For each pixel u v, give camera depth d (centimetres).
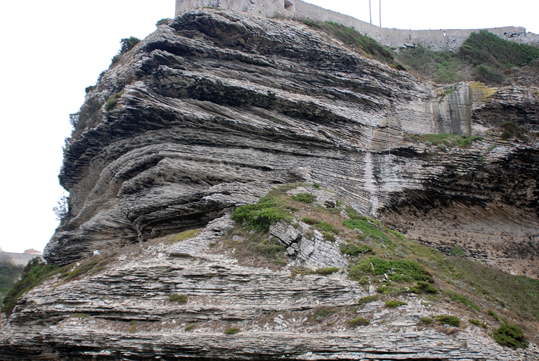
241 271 1345
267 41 2198
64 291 1502
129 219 2056
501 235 1977
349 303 1173
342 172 2047
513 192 2022
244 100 2062
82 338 1350
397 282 1228
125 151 2166
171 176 1956
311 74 2230
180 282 1373
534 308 1477
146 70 2119
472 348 1005
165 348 1229
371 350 1034
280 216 1491
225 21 2125
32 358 1477
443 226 2000
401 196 2003
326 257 1341
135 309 1345
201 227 1872
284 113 2108
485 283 1566
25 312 1528
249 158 1992
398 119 2278
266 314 1224
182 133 2022
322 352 1073
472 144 2095
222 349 1165
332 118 2139
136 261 1575
